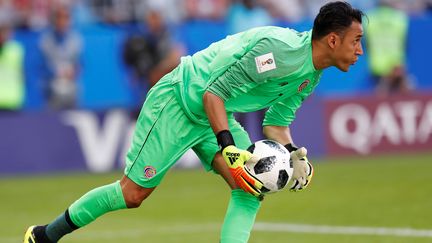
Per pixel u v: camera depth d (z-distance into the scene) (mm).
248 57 22156
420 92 62875
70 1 63781
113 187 24000
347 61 22328
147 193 24047
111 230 35281
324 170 53000
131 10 64750
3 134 53969
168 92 23672
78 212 24266
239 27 62156
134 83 60250
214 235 33438
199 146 24359
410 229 32906
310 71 22578
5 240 33750
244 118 57562
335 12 21984
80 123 55344
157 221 37531
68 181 51375
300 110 59688
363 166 54500
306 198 42125
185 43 63750
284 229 34312
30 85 59500
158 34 57375
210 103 22453
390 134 61750
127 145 56125
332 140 60375
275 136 25281
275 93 23125
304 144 59594
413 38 70500
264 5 64750
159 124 23594
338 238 31828
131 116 56312
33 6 63188
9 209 42312
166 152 23625
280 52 22062
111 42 62094
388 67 68438
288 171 22547
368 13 68375
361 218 36062
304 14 69500
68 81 58688
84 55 61188
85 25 62938
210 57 23469
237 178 22188
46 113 54812
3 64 57469
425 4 73688
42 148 54750
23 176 53969
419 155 60281
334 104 60594
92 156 55406
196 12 66188
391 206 38781
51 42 58375
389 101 61938
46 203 43875
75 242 32531
